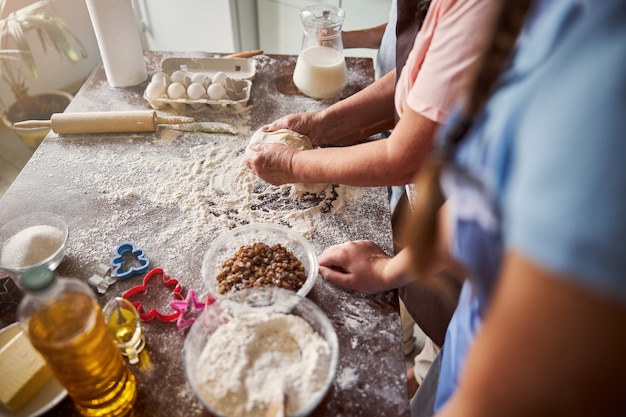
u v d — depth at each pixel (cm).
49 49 209
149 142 107
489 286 37
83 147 105
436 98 68
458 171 35
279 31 222
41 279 49
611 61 26
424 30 74
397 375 66
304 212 91
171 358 66
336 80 118
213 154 104
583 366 27
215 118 115
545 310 27
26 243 76
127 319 67
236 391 56
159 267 79
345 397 63
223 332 62
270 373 59
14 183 94
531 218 27
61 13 210
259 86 126
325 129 106
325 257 79
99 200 91
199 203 92
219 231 86
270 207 92
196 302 73
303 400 57
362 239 86
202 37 226
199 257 81
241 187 96
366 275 75
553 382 28
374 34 145
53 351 49
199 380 57
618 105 25
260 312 65
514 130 31
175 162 102
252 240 82
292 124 105
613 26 27
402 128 75
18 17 164
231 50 226
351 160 82
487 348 31
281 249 78
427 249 40
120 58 118
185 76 119
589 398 28
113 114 107
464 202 36
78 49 223
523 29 36
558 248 26
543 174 27
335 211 92
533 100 30
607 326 25
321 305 74
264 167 91
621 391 27
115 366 57
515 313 28
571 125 26
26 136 177
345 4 196
